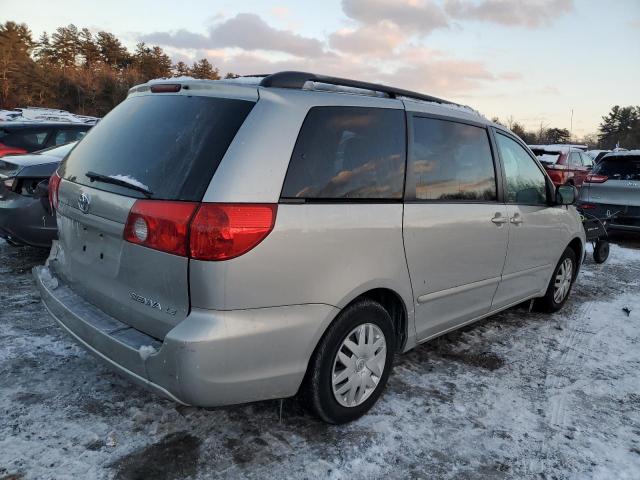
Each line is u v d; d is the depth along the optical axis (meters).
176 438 2.58
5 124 7.00
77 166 2.84
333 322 2.57
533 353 3.98
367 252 2.64
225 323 2.16
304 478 2.37
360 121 2.72
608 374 3.70
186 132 2.38
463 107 3.65
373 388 2.88
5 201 4.92
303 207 2.36
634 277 6.80
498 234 3.67
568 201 4.41
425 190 3.05
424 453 2.62
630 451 2.77
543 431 2.90
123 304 2.46
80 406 2.78
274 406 2.93
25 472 2.26
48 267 3.18
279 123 2.36
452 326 3.50
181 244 2.14
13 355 3.28
